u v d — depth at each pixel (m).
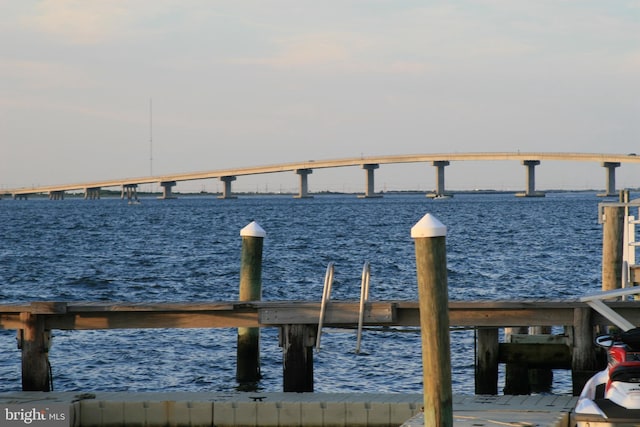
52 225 188.50
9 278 77.88
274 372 36.06
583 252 102.06
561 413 22.83
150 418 25.08
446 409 19.80
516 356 29.45
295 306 28.62
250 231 33.69
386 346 40.09
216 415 24.92
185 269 85.38
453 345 40.59
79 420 25.12
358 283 71.12
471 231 148.00
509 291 66.50
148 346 40.88
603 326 29.66
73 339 42.31
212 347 40.72
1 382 34.47
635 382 20.03
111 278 77.06
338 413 24.55
